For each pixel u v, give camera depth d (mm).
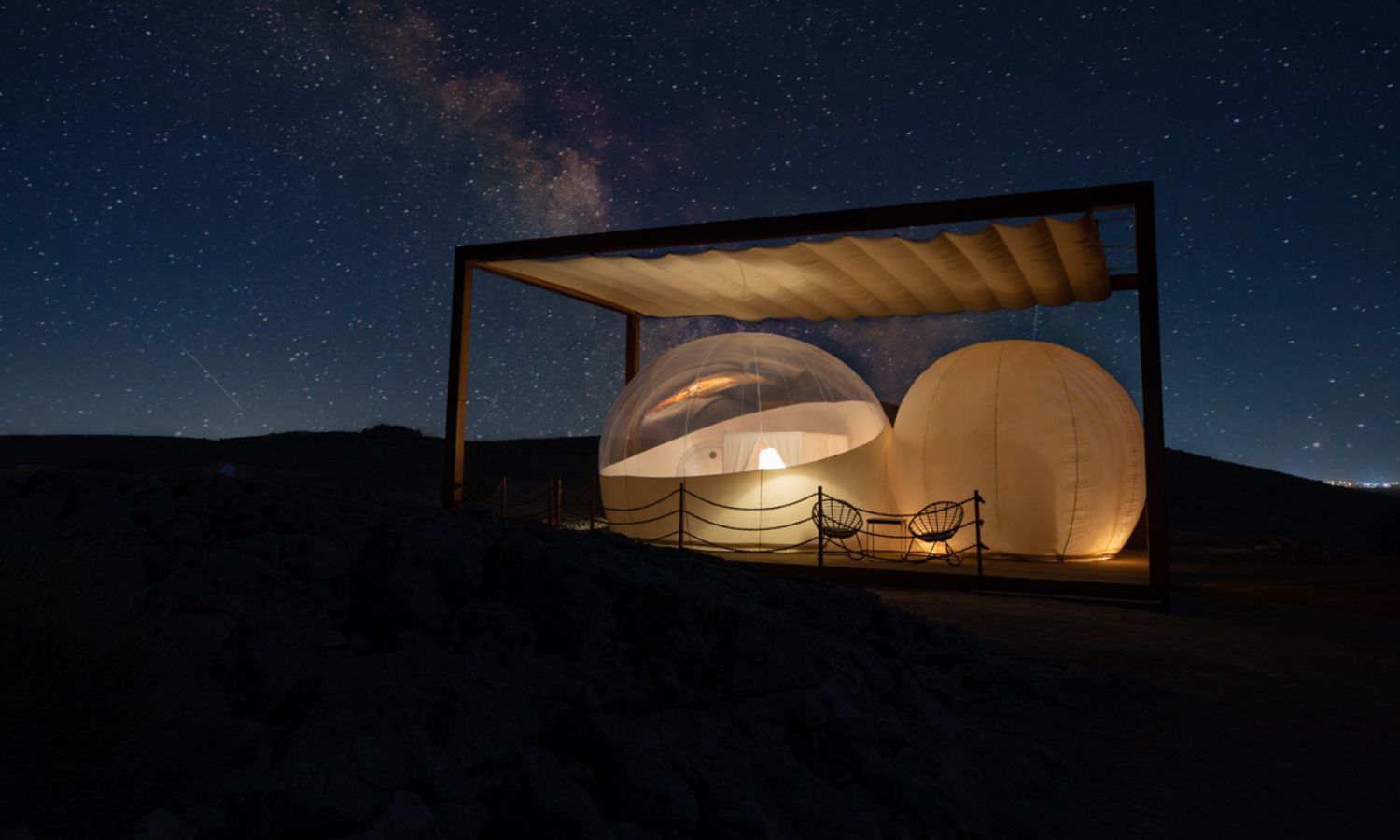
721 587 4609
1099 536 11305
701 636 3594
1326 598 9141
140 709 2348
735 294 12383
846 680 3732
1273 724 4461
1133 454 11500
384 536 3885
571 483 26391
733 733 3146
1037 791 3406
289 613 3406
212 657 2971
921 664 4801
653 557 4711
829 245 9672
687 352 13555
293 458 27953
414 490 21547
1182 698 4902
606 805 2662
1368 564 13344
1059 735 4234
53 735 2199
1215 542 17125
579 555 3941
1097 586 8289
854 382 13344
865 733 3303
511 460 31219
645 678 3320
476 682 3006
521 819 2467
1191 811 3334
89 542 3443
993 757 3580
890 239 9289
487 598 3701
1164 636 6691
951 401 11656
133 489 4133
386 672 2955
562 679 3109
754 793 2818
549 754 2746
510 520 4781
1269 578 10898
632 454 12766
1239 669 5645
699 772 2812
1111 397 11562
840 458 11547
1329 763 3895
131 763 2223
